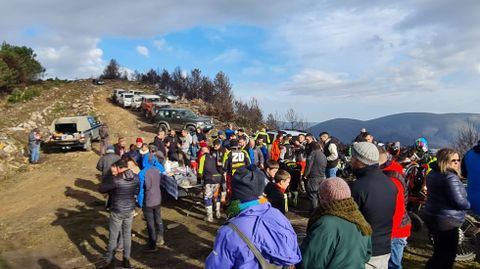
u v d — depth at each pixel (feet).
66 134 66.03
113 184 20.66
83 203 38.63
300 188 37.11
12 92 126.82
